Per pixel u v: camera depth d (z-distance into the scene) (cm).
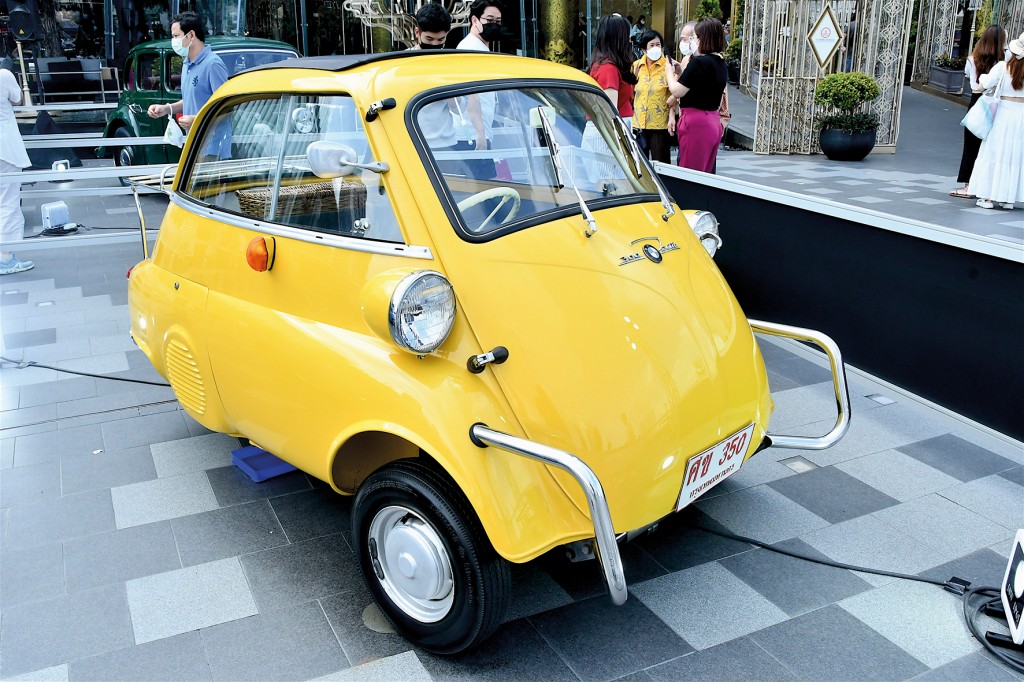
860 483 371
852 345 466
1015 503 353
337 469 286
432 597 264
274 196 310
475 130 287
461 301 254
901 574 308
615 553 223
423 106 278
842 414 308
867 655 268
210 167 352
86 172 653
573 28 1479
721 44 707
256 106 324
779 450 404
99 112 1297
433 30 524
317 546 334
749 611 291
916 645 272
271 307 306
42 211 809
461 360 251
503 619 259
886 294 436
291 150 302
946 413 408
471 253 259
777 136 1333
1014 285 364
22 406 462
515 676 262
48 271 723
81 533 343
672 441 266
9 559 325
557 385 252
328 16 1216
